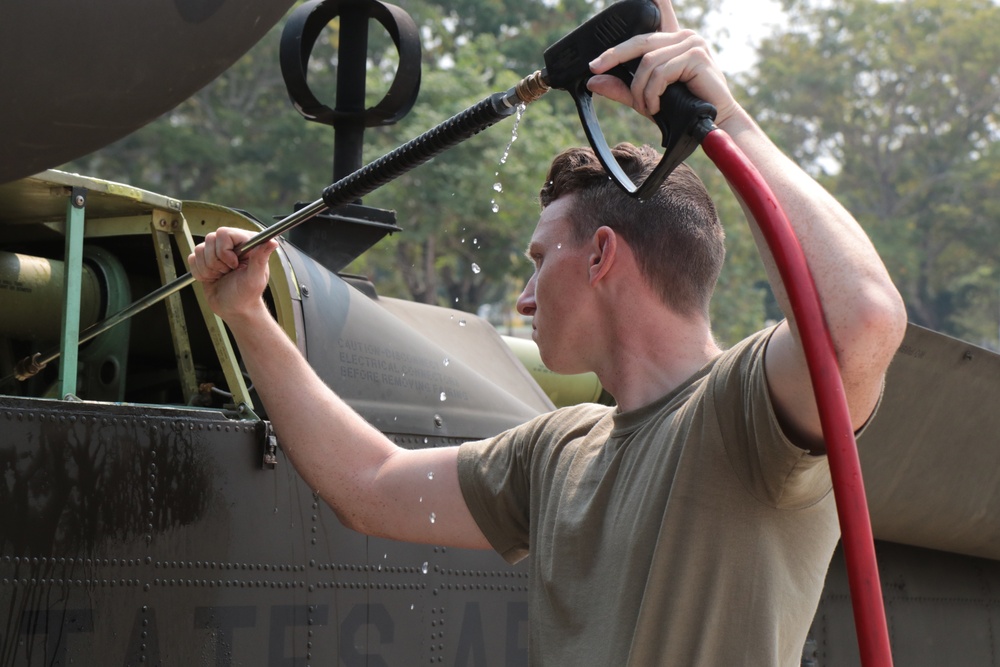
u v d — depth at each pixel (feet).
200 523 6.95
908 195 115.14
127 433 6.67
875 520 10.46
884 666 3.63
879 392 4.35
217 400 8.77
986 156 111.24
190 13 4.90
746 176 3.85
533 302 5.99
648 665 4.65
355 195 5.46
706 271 5.49
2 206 8.07
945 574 11.59
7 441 6.17
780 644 4.75
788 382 4.38
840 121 115.96
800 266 3.78
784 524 4.75
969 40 111.55
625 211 5.45
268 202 74.84
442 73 63.67
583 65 4.39
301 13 9.68
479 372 10.09
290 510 7.42
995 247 112.78
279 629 7.27
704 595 4.67
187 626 6.81
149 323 9.25
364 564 7.80
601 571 5.03
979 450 10.36
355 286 9.93
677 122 4.07
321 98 73.92
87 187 7.73
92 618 6.40
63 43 4.64
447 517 6.26
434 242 65.26
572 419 5.85
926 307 120.06
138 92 4.99
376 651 7.79
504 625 8.62
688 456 4.78
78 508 6.40
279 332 6.57
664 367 5.40
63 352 7.37
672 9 4.38
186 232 8.44
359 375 8.32
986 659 11.85
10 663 6.06
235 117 74.43
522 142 60.70
